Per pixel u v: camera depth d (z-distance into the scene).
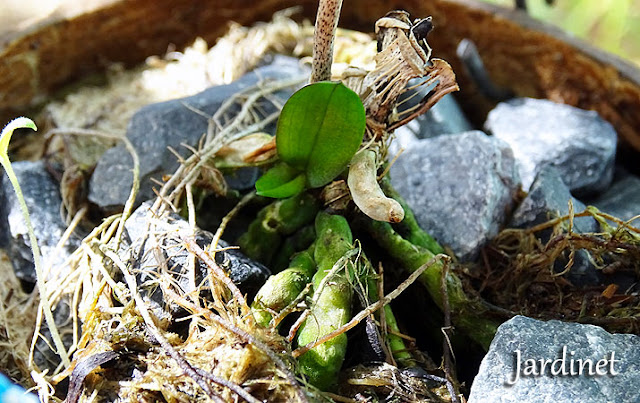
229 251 0.17
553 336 0.15
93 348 0.15
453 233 0.18
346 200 0.17
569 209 0.18
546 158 0.21
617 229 0.17
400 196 0.18
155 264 0.16
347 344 0.16
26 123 0.15
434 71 0.16
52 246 0.18
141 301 0.15
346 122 0.16
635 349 0.15
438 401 0.15
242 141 0.18
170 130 0.19
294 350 0.15
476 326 0.17
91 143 0.21
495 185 0.18
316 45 0.16
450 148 0.19
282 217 0.17
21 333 0.17
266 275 0.16
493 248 0.18
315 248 0.17
